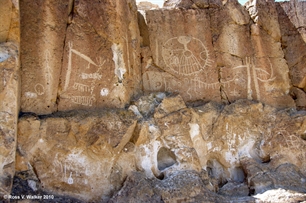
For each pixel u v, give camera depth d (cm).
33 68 414
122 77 454
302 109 531
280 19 559
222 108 500
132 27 498
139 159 435
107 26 451
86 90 438
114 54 454
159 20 527
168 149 459
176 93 491
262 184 441
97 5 454
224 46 530
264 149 482
